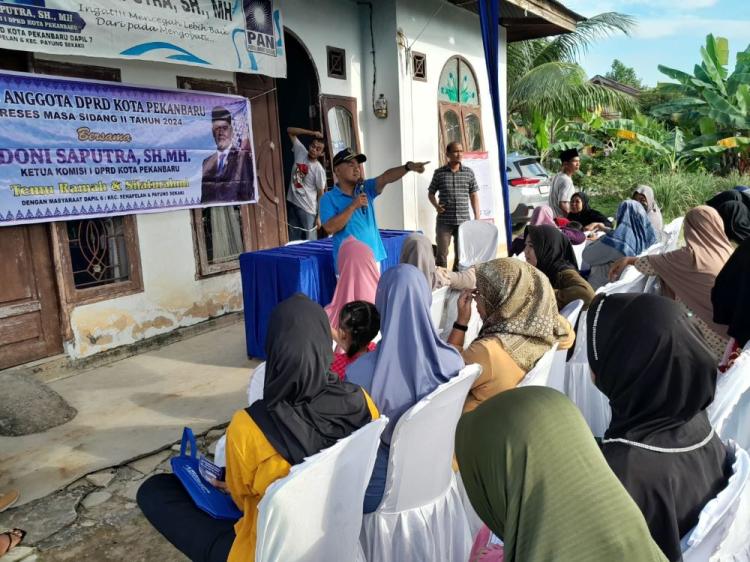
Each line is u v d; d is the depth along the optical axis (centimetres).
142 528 259
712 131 1587
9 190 391
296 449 163
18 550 244
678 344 137
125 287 469
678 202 1288
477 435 109
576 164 648
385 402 200
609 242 443
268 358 169
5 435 338
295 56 693
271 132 591
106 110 441
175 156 493
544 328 220
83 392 401
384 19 688
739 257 285
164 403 382
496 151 927
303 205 635
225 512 189
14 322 406
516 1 726
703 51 1603
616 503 98
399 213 733
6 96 385
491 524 112
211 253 543
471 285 343
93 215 439
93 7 405
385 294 204
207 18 482
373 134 723
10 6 365
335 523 164
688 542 128
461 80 827
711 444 141
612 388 146
